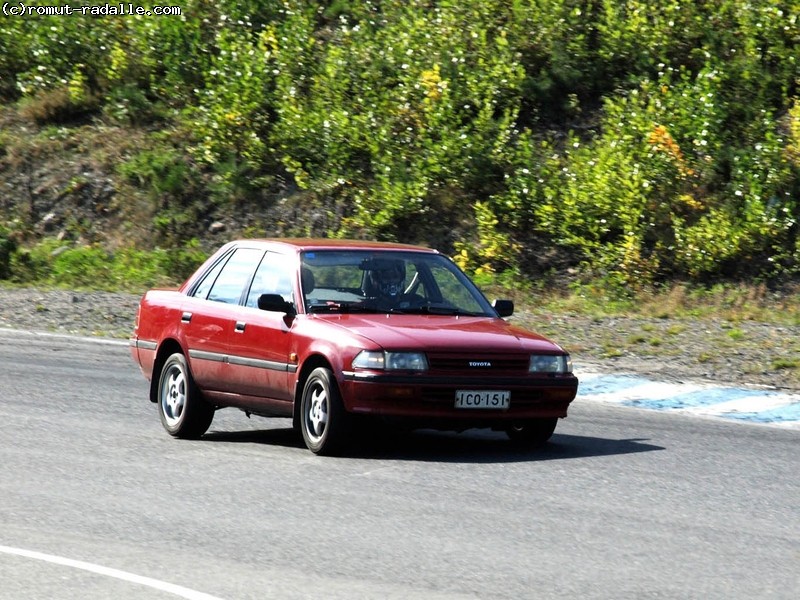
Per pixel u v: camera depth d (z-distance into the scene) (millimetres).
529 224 49469
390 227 51281
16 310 40562
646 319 39094
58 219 56000
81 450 19500
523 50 56094
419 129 53469
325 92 56500
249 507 15133
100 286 47625
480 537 13578
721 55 52875
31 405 24312
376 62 57031
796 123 47656
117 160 58625
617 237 47844
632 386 27938
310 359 19031
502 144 51469
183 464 18250
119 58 63562
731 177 48000
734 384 28375
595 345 33719
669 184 48156
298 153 55188
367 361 17984
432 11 60031
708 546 13297
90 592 11281
